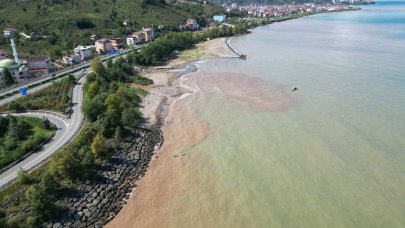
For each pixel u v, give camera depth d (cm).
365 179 5625
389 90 9569
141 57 14638
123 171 6425
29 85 10500
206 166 6494
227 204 5384
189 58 15988
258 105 9319
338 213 4931
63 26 19300
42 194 5059
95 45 17575
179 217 5212
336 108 8575
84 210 5306
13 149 6812
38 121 7975
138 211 5391
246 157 6650
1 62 12294
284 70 12756
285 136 7319
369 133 7106
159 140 7706
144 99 10394
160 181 6150
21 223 4822
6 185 5562
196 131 8012
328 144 6812
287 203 5250
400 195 5200
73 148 6600
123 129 7969
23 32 17788
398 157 6166
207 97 10294
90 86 9731
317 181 5688
